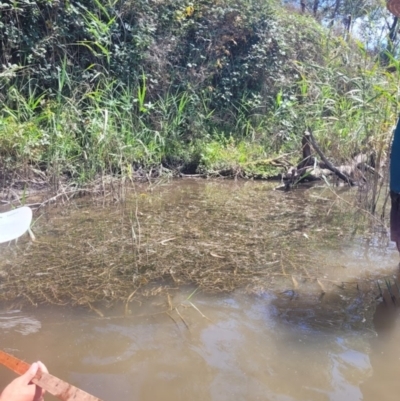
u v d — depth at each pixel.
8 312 2.29
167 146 6.54
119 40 6.72
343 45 6.20
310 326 2.16
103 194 5.03
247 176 6.40
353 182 5.79
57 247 3.28
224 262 3.01
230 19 8.29
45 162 5.29
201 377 1.76
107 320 2.21
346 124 5.32
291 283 2.68
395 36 5.09
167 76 7.14
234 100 8.20
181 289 2.58
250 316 2.25
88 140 5.28
